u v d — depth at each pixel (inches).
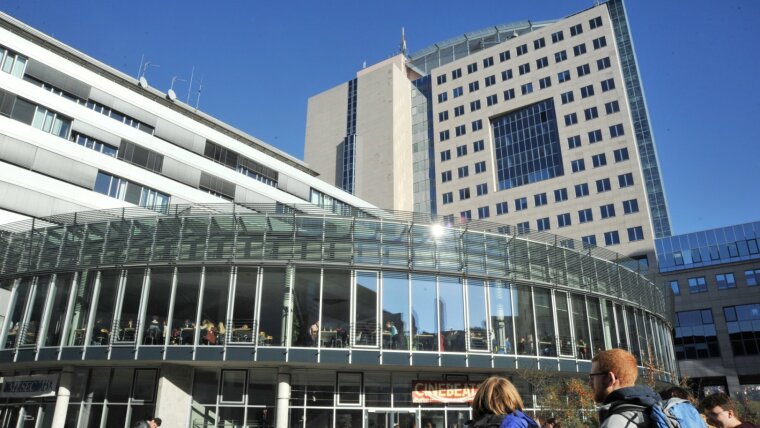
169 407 861.2
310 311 893.8
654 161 2741.1
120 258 935.7
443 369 933.8
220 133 1760.6
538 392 917.8
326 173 3705.7
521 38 3373.5
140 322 888.9
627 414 123.9
